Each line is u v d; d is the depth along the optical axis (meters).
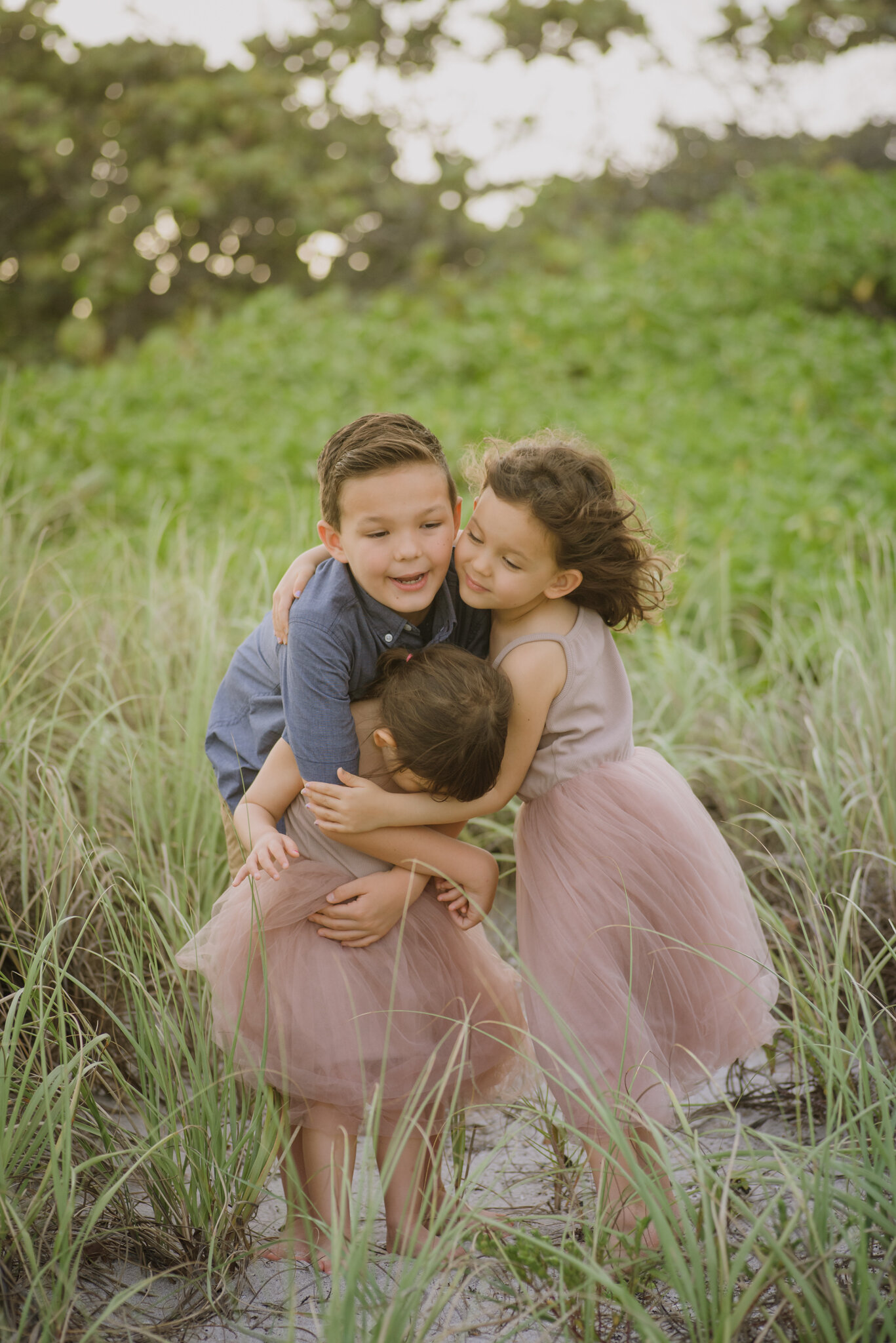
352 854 2.00
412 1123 1.77
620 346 8.49
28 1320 1.70
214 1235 1.83
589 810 2.02
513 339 8.53
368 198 14.25
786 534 4.92
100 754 2.96
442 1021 1.99
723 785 3.28
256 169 13.04
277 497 5.63
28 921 2.53
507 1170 2.22
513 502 1.89
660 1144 1.73
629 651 4.22
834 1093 2.17
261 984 1.94
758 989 2.10
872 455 6.02
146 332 13.68
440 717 1.83
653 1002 2.00
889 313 9.91
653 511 5.20
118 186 13.48
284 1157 1.91
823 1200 1.65
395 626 1.94
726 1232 1.73
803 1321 1.54
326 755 1.90
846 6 13.98
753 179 12.94
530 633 2.01
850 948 2.57
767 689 3.88
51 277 13.35
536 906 2.04
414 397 7.88
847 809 2.83
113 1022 2.37
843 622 3.88
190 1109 2.00
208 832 2.89
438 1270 1.83
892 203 11.18
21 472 5.56
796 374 7.64
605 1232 1.82
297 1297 1.83
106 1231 1.89
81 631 3.55
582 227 13.40
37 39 13.21
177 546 4.55
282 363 8.23
